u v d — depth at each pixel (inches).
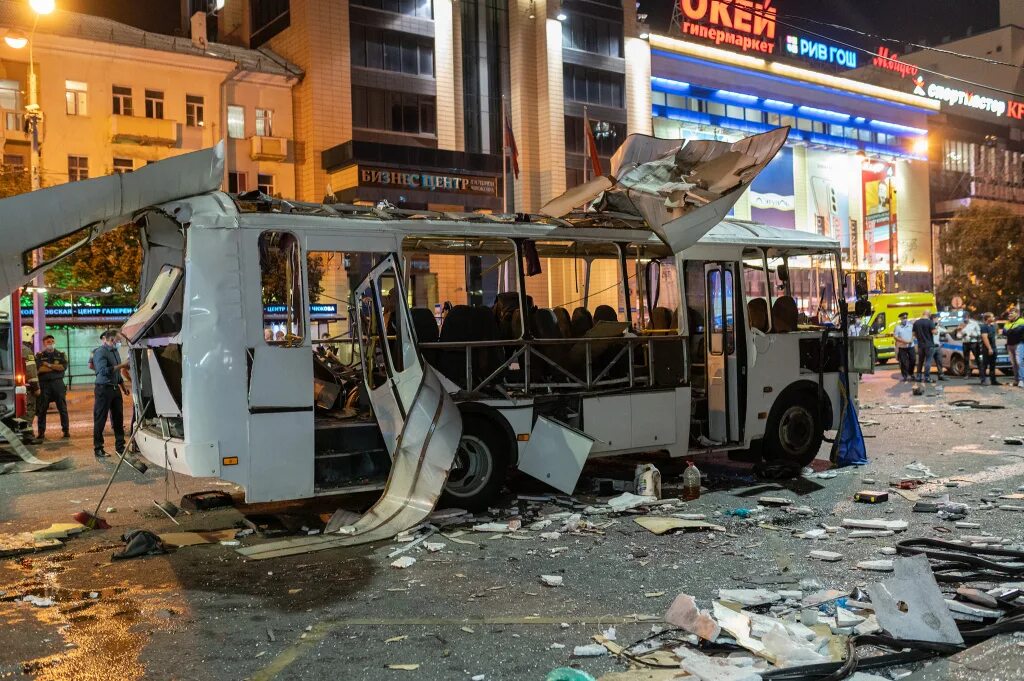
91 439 569.3
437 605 205.5
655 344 365.7
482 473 317.4
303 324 288.7
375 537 271.1
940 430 521.7
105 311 1261.1
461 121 1686.8
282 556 254.4
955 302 1092.5
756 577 222.4
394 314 315.6
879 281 1219.9
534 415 333.4
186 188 281.3
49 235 262.4
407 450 289.6
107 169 1337.4
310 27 1478.8
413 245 377.4
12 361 553.3
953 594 200.5
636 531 279.4
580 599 207.6
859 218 2492.6
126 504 344.2
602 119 1854.1
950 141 3019.2
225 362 273.3
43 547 268.7
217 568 243.9
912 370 913.5
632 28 1905.8
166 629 191.6
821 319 422.6
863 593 198.5
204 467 268.4
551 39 1770.4
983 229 2316.7
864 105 2503.7
